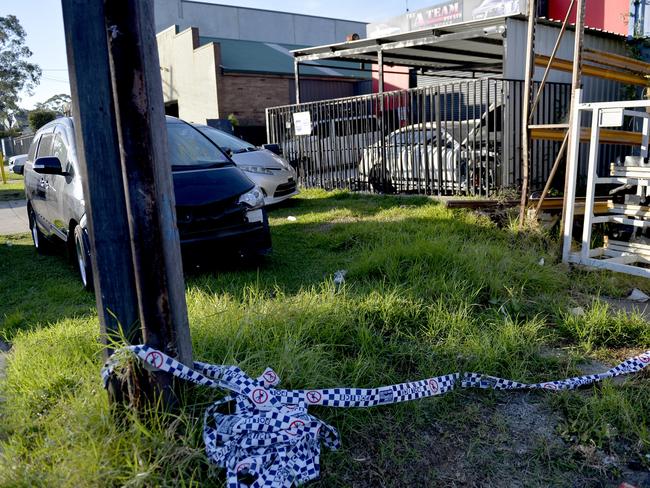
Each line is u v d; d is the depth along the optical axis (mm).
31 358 3395
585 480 2477
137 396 2531
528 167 6625
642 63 8391
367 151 10727
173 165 5969
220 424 2557
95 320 4191
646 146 6824
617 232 6742
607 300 4895
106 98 2346
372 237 6762
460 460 2615
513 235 6410
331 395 2791
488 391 3199
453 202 7457
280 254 6590
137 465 2238
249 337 3449
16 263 7090
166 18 30734
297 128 12039
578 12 5531
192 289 4852
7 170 28094
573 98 5688
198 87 24656
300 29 34594
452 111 9023
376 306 4156
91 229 2451
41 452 2373
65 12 2297
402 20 20906
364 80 27375
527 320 4141
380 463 2576
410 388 2984
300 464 2402
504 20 9625
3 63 52188
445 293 4484
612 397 2967
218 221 5461
